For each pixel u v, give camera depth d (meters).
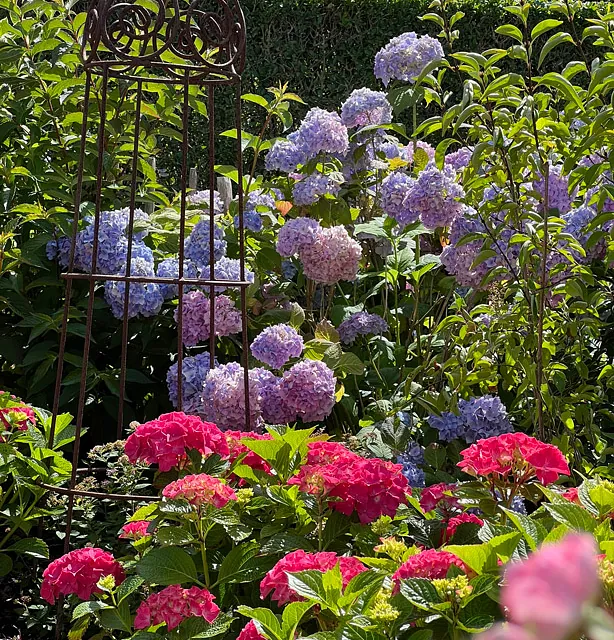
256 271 3.00
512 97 2.27
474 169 2.22
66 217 2.76
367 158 3.35
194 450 1.68
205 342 2.89
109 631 1.67
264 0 7.27
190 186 4.89
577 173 2.26
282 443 1.72
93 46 2.16
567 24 7.20
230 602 1.64
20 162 3.10
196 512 1.54
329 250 2.85
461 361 2.42
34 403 2.69
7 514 2.08
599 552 1.00
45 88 3.04
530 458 1.49
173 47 2.27
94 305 2.68
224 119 7.25
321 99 7.49
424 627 1.17
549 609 0.25
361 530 1.59
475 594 1.07
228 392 2.39
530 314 2.37
